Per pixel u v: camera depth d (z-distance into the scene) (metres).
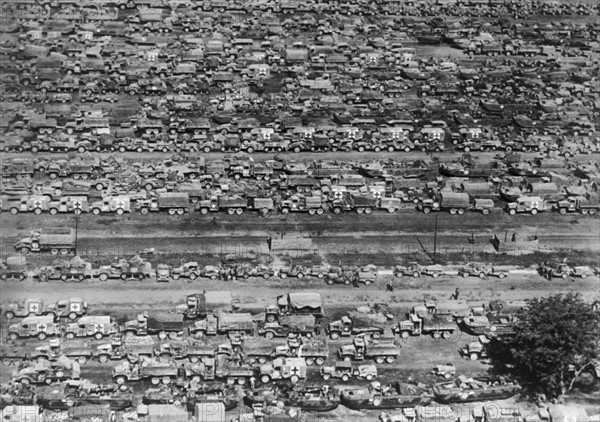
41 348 142.62
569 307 142.25
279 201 189.50
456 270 170.00
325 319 154.88
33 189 189.25
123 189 191.62
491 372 144.88
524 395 140.38
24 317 151.00
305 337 149.12
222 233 180.38
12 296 157.62
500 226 186.88
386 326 152.12
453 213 190.00
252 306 154.12
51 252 171.50
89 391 136.38
